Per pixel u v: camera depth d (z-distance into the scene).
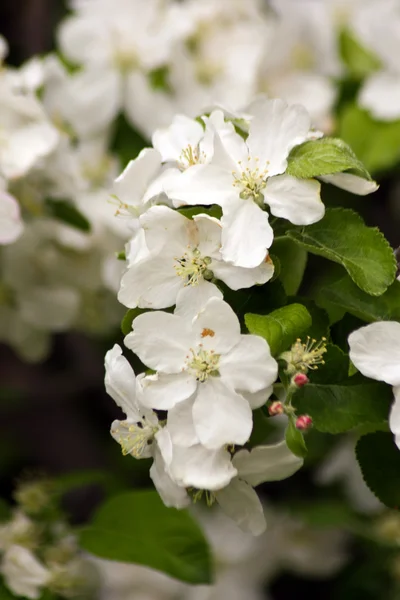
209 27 0.77
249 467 0.55
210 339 0.54
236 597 0.77
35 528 0.68
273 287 0.56
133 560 0.65
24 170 0.67
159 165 0.57
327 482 0.77
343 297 0.56
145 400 0.54
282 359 0.54
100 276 0.74
